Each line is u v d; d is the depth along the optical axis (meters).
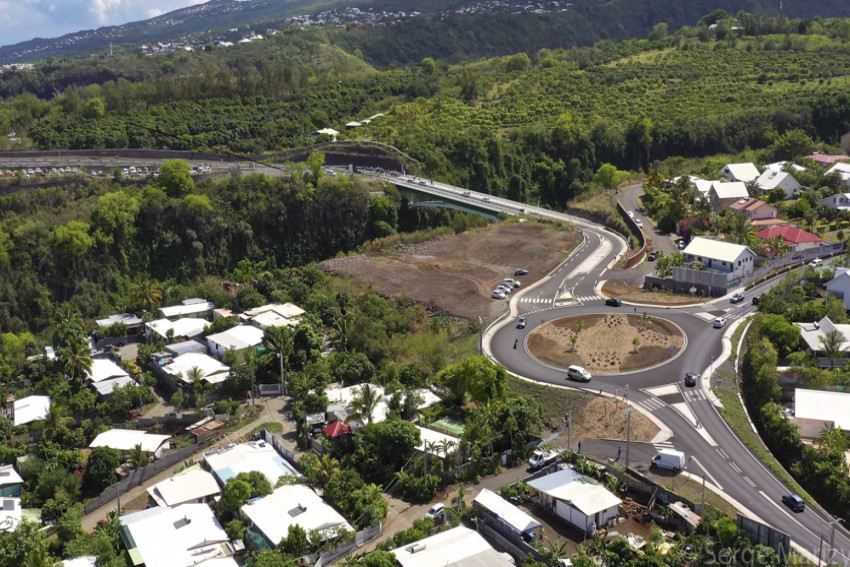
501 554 102.31
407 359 170.00
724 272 197.75
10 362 189.25
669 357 162.88
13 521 119.94
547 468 126.19
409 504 121.00
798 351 155.25
